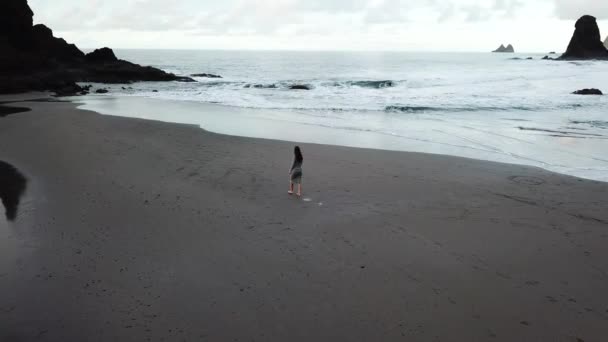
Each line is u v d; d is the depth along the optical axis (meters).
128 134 16.52
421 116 23.28
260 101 30.62
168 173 11.50
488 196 9.89
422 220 8.40
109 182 10.67
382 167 12.35
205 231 7.84
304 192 10.07
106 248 7.14
